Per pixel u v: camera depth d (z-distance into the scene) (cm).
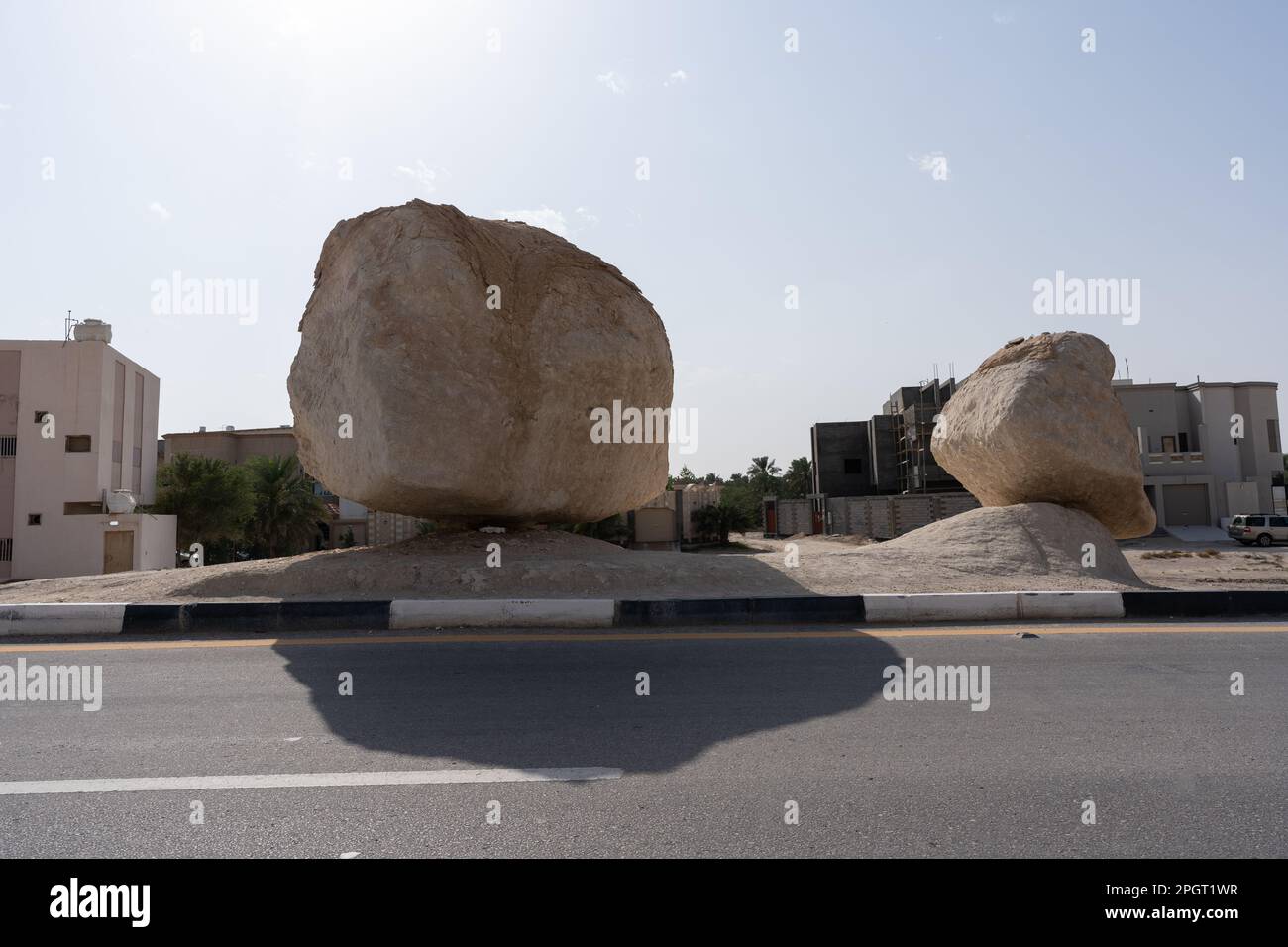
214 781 376
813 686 546
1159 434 4397
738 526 4547
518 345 984
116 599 862
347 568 912
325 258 1104
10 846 312
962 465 1307
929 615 827
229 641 712
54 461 2945
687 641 702
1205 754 412
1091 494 1186
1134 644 691
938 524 1207
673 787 367
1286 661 627
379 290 938
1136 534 1300
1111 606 843
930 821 331
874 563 1029
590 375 1023
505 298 984
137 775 384
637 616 798
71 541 2888
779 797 354
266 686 549
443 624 778
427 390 920
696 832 321
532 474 996
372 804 347
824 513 4675
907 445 4819
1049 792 361
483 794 358
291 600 795
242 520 3581
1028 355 1227
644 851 305
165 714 484
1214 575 1617
